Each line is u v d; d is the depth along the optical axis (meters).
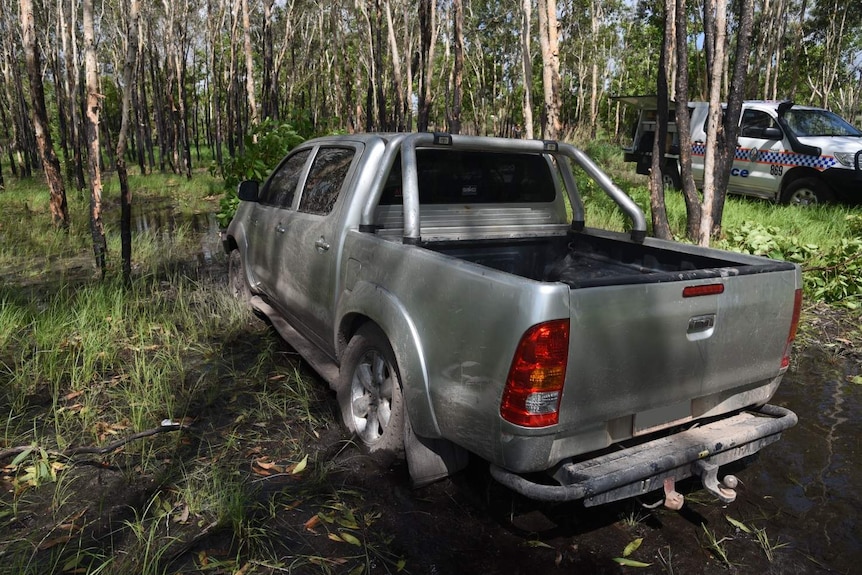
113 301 5.68
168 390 4.12
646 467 2.51
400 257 3.10
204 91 42.53
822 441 3.81
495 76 35.22
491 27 34.06
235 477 3.28
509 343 2.40
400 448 3.17
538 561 2.72
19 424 3.78
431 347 2.83
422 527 2.93
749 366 2.91
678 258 3.53
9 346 4.97
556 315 2.31
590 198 10.58
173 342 5.10
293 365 4.77
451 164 3.94
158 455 3.48
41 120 9.94
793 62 24.34
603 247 4.02
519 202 4.22
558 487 2.39
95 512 2.98
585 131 30.83
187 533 2.84
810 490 3.29
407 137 3.47
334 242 3.78
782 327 2.99
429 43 15.06
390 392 3.29
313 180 4.41
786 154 11.30
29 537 2.79
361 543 2.79
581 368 2.40
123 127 6.35
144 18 26.34
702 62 24.06
